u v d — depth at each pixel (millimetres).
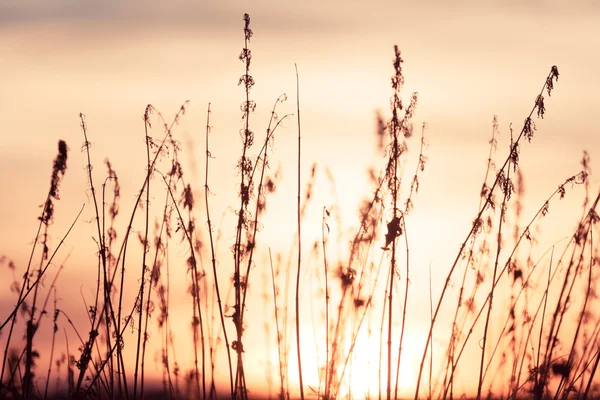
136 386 6613
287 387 6922
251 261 6574
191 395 6840
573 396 6770
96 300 6648
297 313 6613
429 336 6645
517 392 6844
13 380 6098
